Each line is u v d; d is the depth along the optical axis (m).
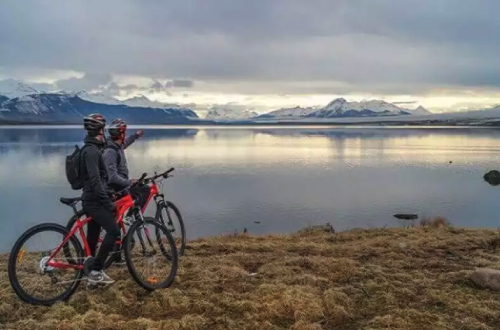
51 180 52.06
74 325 4.77
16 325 4.84
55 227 5.45
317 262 6.66
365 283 5.96
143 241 5.97
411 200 37.41
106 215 5.44
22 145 126.56
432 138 190.75
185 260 7.01
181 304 5.30
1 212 31.98
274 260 7.03
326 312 5.12
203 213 31.77
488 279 5.80
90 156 5.28
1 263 7.31
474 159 81.38
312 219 29.27
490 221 28.25
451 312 5.12
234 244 8.17
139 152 101.00
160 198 7.33
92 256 5.63
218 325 4.86
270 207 34.31
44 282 5.51
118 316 4.99
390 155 93.06
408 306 5.30
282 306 5.19
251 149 115.94
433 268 6.67
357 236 9.40
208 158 84.00
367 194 41.00
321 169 64.62
